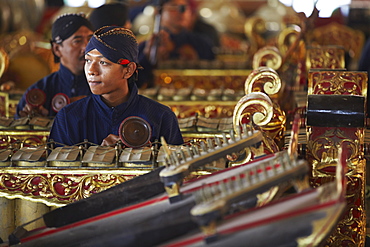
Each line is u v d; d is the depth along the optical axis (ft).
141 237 10.48
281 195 10.89
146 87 29.99
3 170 13.79
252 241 9.09
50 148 14.52
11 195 13.80
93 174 13.75
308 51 24.86
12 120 19.53
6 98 24.54
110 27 15.11
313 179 14.34
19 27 42.70
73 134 15.58
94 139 15.64
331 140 14.29
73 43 20.47
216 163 13.60
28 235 12.05
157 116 16.01
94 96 15.72
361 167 14.17
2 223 13.96
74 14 20.62
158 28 30.83
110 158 13.83
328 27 38.27
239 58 41.81
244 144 11.27
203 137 18.04
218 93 25.21
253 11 58.75
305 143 14.69
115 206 11.94
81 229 11.72
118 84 15.29
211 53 38.24
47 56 30.45
